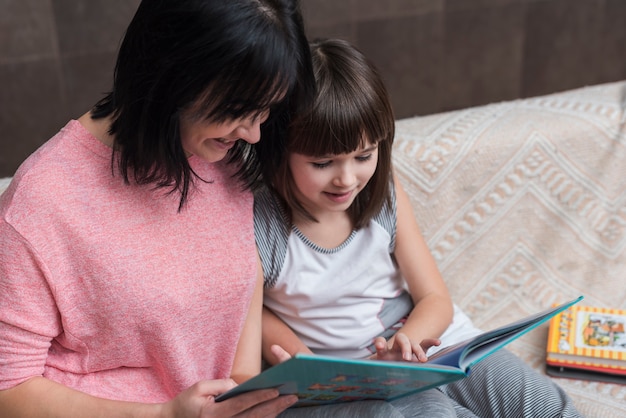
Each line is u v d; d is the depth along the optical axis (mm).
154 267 1071
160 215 1083
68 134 1033
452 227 1568
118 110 982
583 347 1463
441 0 3029
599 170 1633
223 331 1175
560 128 1597
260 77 911
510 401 1287
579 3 3219
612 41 3355
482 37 3152
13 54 2662
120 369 1138
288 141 1192
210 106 931
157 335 1093
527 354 1539
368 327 1380
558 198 1625
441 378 1021
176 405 1035
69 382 1100
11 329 1018
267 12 914
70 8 2670
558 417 1238
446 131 1570
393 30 3023
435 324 1361
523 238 1628
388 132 1234
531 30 3207
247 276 1159
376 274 1389
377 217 1368
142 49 924
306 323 1366
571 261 1668
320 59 1191
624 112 1652
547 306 1654
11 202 986
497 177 1570
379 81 1207
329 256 1336
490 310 1630
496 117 1622
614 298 1686
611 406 1392
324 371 927
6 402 1047
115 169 1046
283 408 1041
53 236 1002
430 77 3156
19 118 2758
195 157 1135
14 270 991
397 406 1173
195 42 889
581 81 3391
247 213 1196
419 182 1519
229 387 1048
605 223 1666
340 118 1152
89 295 1041
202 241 1121
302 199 1298
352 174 1217
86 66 2766
